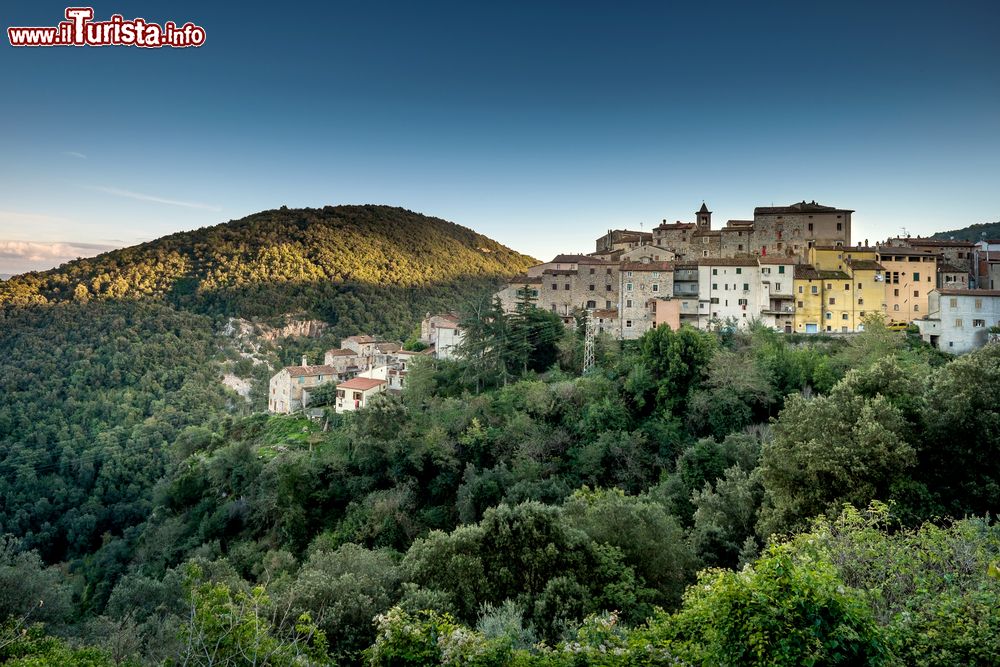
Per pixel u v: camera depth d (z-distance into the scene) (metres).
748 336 81.94
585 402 68.25
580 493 44.56
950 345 79.31
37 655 23.20
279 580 42.38
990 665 15.93
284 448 82.31
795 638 14.86
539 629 28.72
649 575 33.53
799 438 35.44
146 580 45.34
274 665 21.00
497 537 34.53
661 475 58.22
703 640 17.88
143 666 27.67
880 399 34.69
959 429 34.69
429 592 30.58
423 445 63.78
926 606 18.50
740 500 40.34
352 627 29.94
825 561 18.02
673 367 66.62
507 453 63.12
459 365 88.00
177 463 90.00
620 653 18.38
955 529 24.53
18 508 86.75
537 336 85.69
